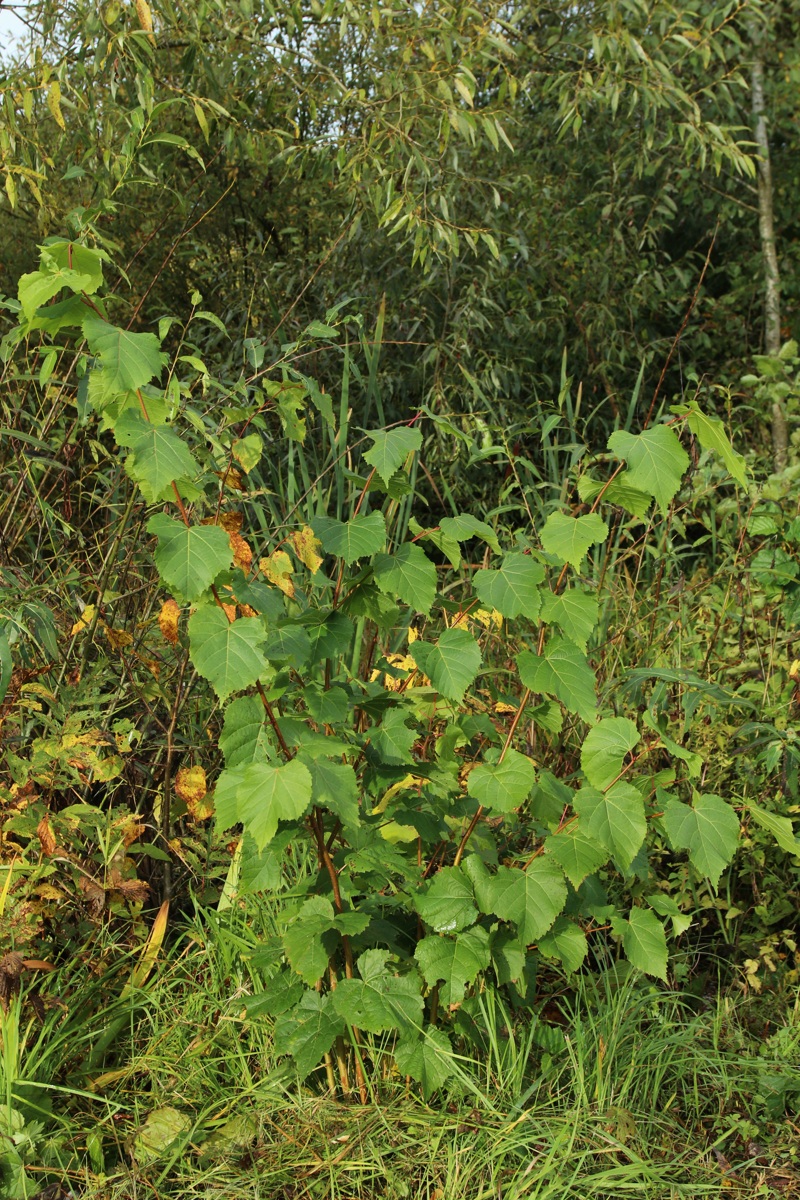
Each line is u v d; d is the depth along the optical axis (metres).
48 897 2.18
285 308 5.28
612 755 1.87
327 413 2.05
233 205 5.73
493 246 4.29
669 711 2.95
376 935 2.07
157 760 2.72
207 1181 1.94
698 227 7.77
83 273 1.61
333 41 5.37
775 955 2.61
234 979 2.36
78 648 2.69
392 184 4.23
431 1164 1.94
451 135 5.12
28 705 2.32
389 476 1.78
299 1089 2.08
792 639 3.08
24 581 2.66
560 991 2.39
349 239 4.89
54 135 4.76
